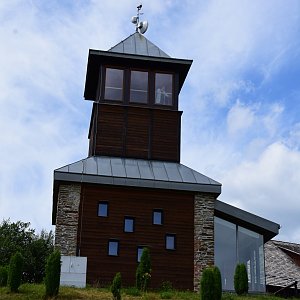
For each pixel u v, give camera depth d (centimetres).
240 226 3075
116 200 2895
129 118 3167
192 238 2889
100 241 2814
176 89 3262
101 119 3139
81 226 2823
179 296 2405
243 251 3033
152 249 2841
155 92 3241
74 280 2705
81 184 2884
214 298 2189
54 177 2853
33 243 3856
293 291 3488
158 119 3192
